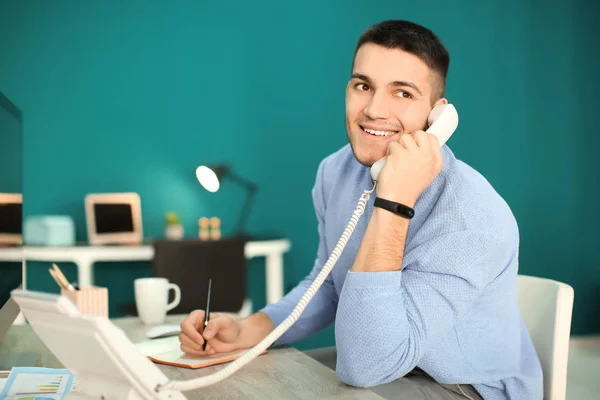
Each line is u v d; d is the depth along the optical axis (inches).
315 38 168.7
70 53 156.9
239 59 165.3
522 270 178.1
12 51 153.9
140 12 160.1
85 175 158.2
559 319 52.5
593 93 183.2
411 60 46.5
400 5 171.9
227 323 50.7
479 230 46.1
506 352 50.3
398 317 42.7
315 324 58.9
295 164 168.7
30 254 136.7
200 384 35.0
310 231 170.2
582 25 181.8
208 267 124.5
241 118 165.9
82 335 30.6
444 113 48.1
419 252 45.9
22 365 48.1
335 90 170.2
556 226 180.5
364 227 53.9
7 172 48.4
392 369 42.6
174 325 61.3
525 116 178.4
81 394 34.0
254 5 165.5
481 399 50.3
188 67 162.9
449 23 173.6
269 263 151.6
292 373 44.6
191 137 163.5
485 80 175.5
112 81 159.3
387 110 46.9
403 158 44.8
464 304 45.8
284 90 167.6
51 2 155.6
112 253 138.4
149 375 31.2
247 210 166.7
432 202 48.7
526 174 178.7
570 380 136.9
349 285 43.3
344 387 41.8
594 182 183.8
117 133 159.8
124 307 133.5
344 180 57.5
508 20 176.9
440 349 48.3
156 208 162.1
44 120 155.9
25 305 32.1
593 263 183.3
